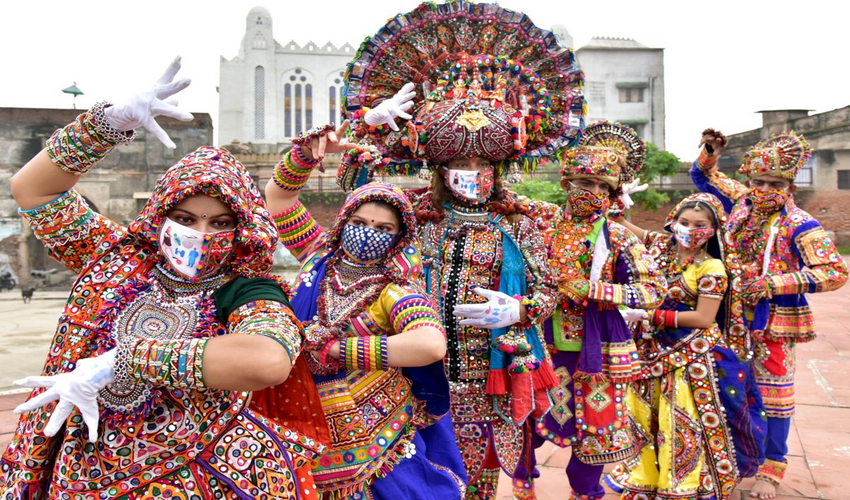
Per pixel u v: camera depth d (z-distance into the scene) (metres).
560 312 3.40
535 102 3.20
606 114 43.75
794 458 4.53
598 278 3.36
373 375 2.32
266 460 1.85
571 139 3.33
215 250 1.83
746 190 4.50
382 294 2.39
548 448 4.83
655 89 43.84
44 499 1.86
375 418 2.29
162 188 1.80
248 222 1.82
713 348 3.62
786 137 4.34
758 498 3.92
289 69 50.62
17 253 23.16
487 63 3.09
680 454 3.52
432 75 3.19
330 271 2.47
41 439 1.75
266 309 1.80
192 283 1.87
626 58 43.81
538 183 17.50
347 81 3.18
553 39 3.23
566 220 3.50
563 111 3.30
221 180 1.78
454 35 3.19
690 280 3.62
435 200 3.10
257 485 1.82
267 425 1.91
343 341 2.23
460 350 2.95
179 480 1.76
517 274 2.96
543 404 3.06
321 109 50.81
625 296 3.22
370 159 2.98
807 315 4.20
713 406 3.53
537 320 2.92
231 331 1.80
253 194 1.91
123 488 1.72
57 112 23.38
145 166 23.84
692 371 3.55
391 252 2.43
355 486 2.26
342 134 2.71
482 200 3.03
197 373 1.63
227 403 1.82
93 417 1.57
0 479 1.83
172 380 1.63
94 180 23.59
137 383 1.68
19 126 23.16
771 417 4.09
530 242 3.02
